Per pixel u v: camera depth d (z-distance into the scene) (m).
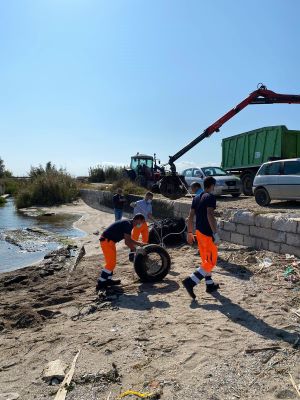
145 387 3.98
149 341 4.99
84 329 5.56
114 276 8.34
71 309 6.49
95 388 4.03
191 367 4.29
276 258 8.27
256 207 13.67
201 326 5.31
